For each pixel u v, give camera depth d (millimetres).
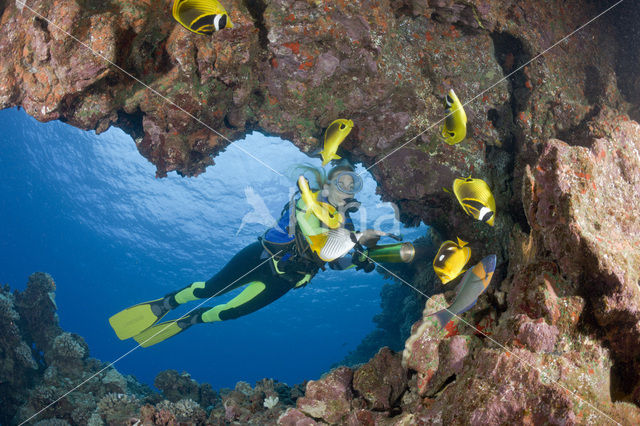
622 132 3225
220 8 2217
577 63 4809
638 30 5105
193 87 4020
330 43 4160
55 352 6672
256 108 4707
